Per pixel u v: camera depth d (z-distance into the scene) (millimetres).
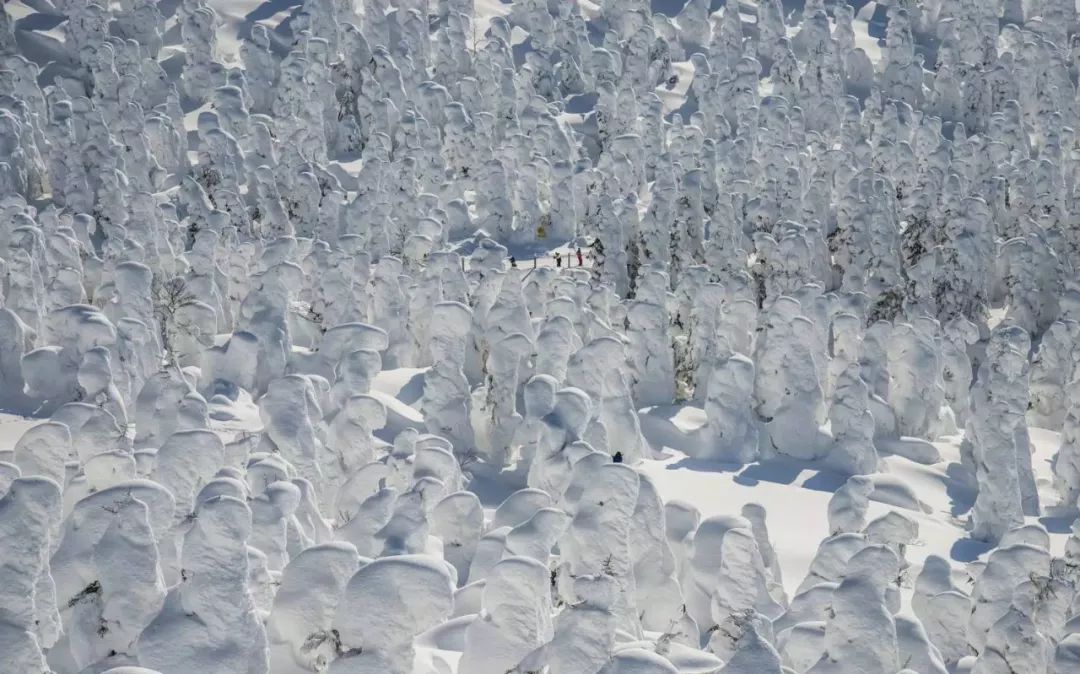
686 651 21750
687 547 26531
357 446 33469
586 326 48594
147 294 44344
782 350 45062
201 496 18828
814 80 104250
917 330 53438
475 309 49375
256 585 19297
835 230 78625
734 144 89188
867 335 50375
